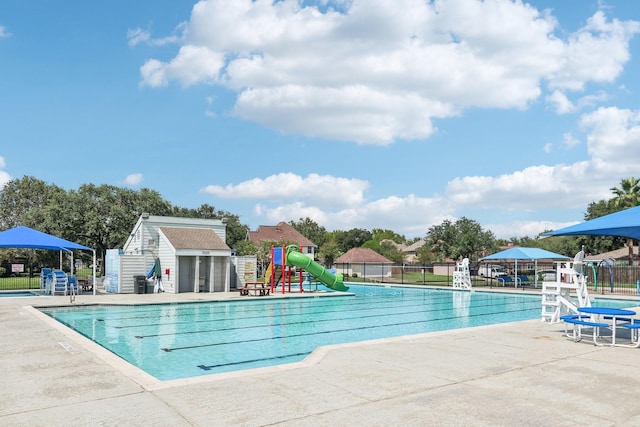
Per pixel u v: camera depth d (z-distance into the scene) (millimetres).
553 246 69312
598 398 6090
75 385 6695
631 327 9812
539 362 8234
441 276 59156
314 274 30359
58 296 24281
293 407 5668
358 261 62844
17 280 39469
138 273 28141
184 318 18391
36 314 15531
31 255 51531
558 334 11477
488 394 6250
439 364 8039
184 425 5059
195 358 11258
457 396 6156
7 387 6602
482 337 10969
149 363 10711
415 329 16328
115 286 28047
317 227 107312
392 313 21062
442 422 5168
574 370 7625
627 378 7113
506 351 9234
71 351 9250
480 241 63000
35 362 8250
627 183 51719
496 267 56844
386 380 6953
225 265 29281
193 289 28688
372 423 5133
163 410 5555
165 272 28281
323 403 5832
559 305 13695
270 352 12008
